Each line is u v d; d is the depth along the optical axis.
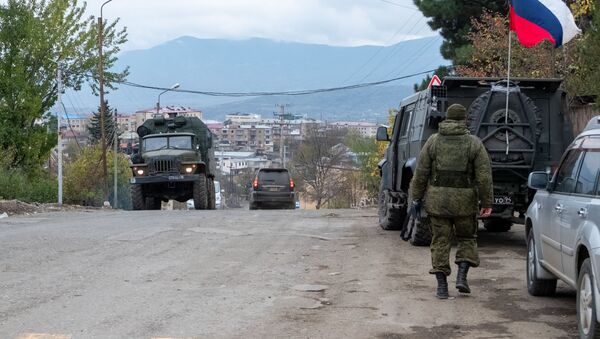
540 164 15.76
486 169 10.38
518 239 17.83
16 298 10.47
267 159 149.88
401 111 18.83
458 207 10.41
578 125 20.77
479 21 36.62
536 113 15.66
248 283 11.80
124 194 67.94
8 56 44.34
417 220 15.84
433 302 10.46
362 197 96.56
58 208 31.95
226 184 122.94
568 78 21.31
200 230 19.31
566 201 9.10
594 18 18.05
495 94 15.26
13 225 21.05
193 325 9.04
